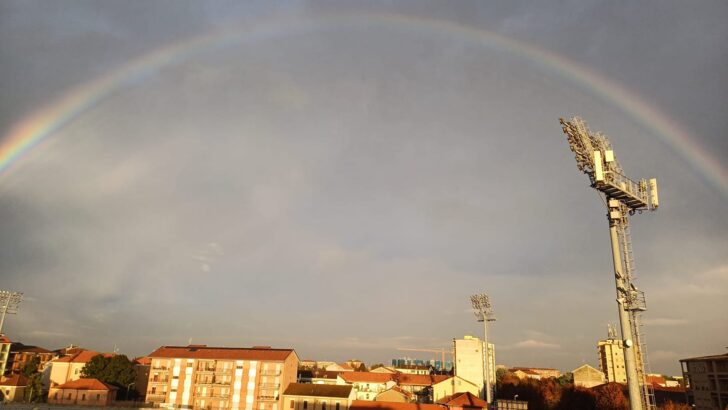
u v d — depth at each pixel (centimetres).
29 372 14862
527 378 16075
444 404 10925
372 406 10812
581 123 5022
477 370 15975
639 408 4203
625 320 4497
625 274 4675
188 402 12650
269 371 12512
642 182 5106
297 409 11994
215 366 12838
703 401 11644
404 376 16362
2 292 13862
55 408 11331
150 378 13038
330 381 16212
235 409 12338
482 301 11694
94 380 13088
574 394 12738
